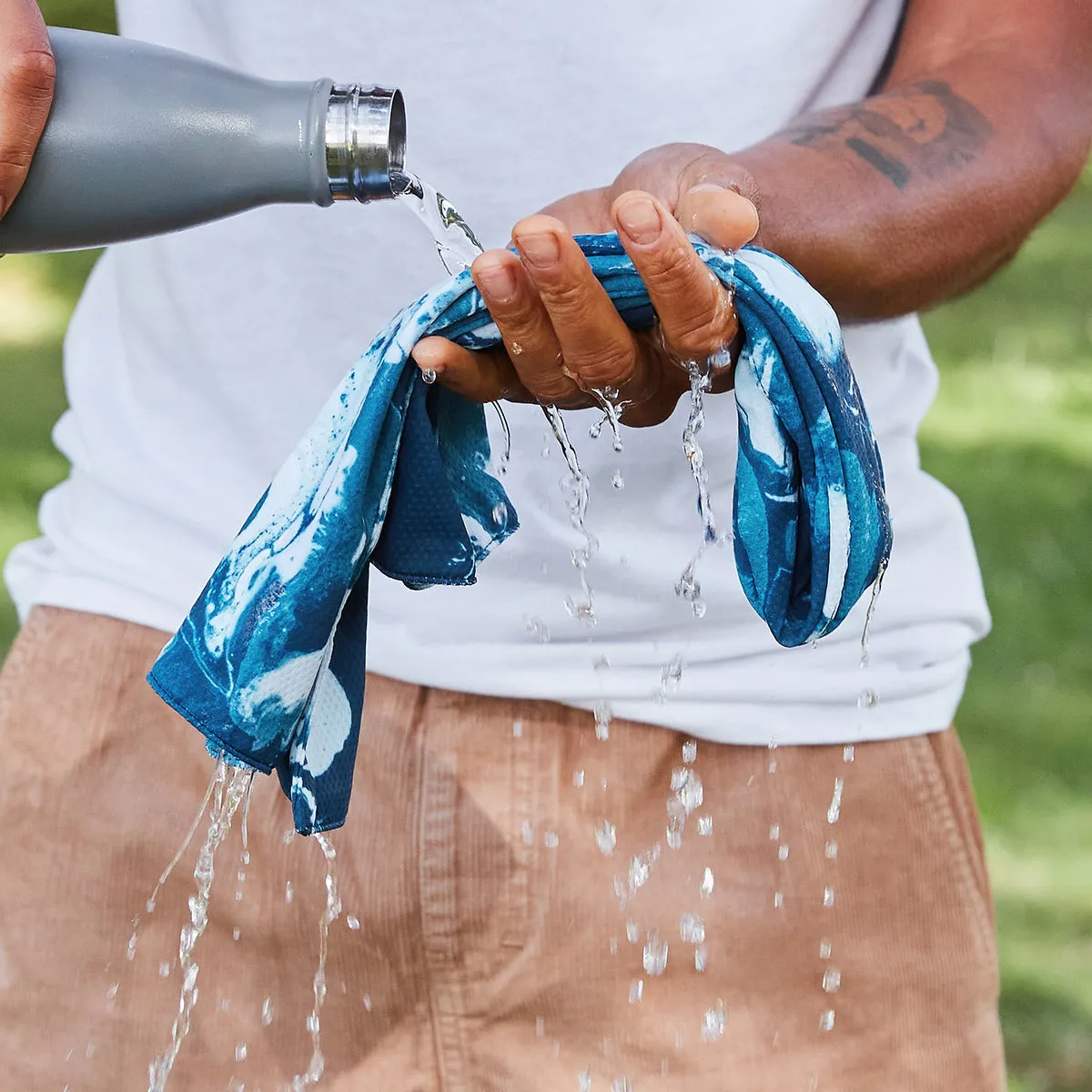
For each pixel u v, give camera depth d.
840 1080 2.04
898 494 2.09
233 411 2.09
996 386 7.94
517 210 1.97
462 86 1.92
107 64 1.45
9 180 1.43
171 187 1.44
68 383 2.26
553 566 1.97
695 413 1.39
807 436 1.42
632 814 2.01
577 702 1.99
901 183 1.69
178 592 2.10
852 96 2.05
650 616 1.98
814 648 2.01
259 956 2.08
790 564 1.49
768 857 2.02
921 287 1.73
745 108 1.96
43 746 2.13
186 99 1.44
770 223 1.62
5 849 2.15
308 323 2.02
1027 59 1.89
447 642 2.00
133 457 2.15
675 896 2.01
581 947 2.01
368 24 1.92
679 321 1.32
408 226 1.95
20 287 9.38
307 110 1.42
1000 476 6.77
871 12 2.04
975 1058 2.10
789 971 2.03
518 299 1.28
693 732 2.00
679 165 1.56
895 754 2.05
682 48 1.92
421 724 2.03
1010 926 4.01
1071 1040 3.65
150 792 2.10
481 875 2.01
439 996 2.05
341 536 1.42
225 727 1.44
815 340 1.41
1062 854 4.28
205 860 1.81
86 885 2.12
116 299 2.23
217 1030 2.11
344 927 2.04
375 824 2.03
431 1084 2.07
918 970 2.06
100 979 2.13
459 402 1.52
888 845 2.04
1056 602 5.66
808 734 2.01
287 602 1.42
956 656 2.13
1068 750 4.74
